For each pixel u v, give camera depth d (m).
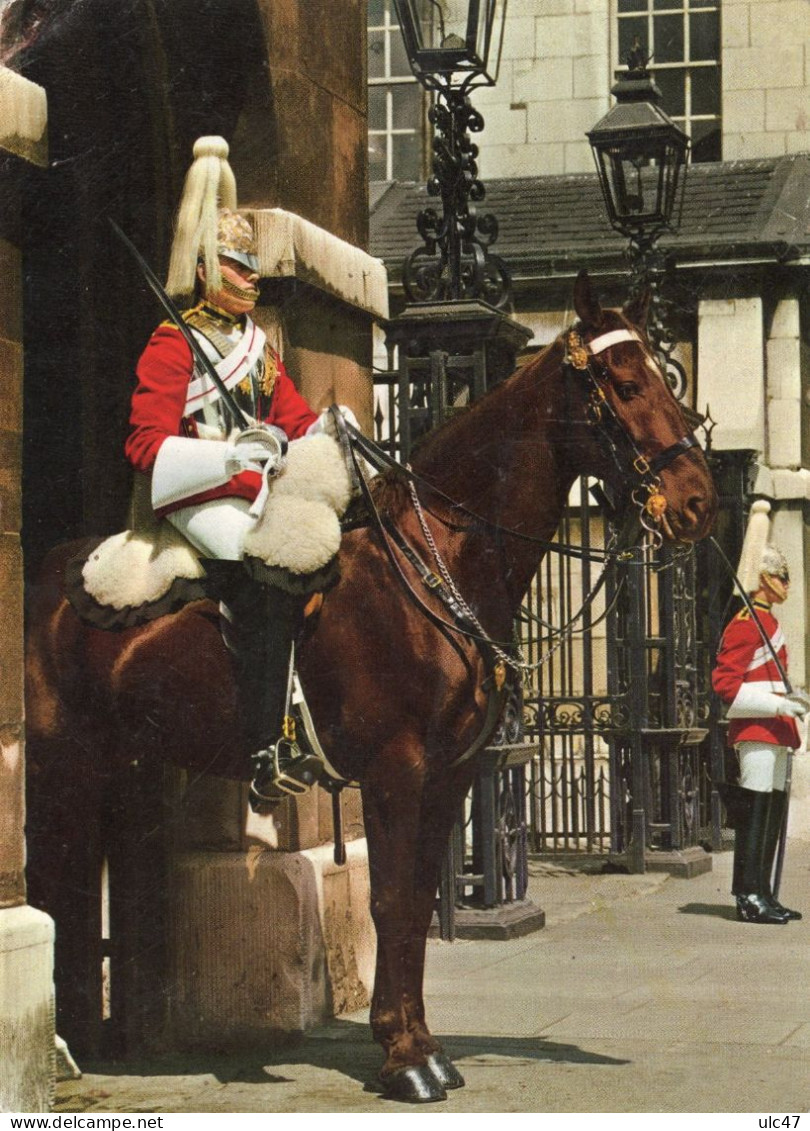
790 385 12.91
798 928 8.89
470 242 8.90
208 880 6.21
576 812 11.05
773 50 13.02
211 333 5.43
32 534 6.12
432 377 8.50
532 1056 5.83
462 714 5.26
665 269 10.75
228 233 5.41
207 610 5.38
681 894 10.18
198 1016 6.19
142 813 6.12
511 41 12.79
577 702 10.99
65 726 5.60
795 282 12.90
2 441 5.03
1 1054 4.89
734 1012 6.62
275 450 5.21
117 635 5.47
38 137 5.11
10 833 5.06
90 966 5.94
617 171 10.45
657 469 5.19
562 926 8.95
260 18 6.27
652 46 12.98
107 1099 5.35
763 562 9.32
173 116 6.29
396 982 5.33
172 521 5.29
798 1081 5.43
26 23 5.62
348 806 6.81
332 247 6.65
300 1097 5.33
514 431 5.35
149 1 6.04
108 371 6.20
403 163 13.87
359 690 5.25
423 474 5.43
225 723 5.36
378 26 13.82
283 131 6.46
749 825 9.10
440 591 5.27
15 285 5.10
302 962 6.16
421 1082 5.23
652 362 5.30
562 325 12.89
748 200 12.83
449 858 8.48
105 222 6.21
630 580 10.90
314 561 5.15
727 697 9.16
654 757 11.28
